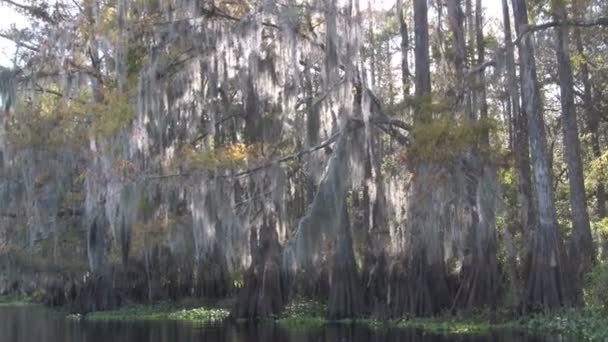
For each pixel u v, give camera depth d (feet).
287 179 72.13
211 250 77.00
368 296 71.77
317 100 66.54
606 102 99.25
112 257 96.43
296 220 73.97
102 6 79.36
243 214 68.54
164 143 72.33
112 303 97.86
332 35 63.26
